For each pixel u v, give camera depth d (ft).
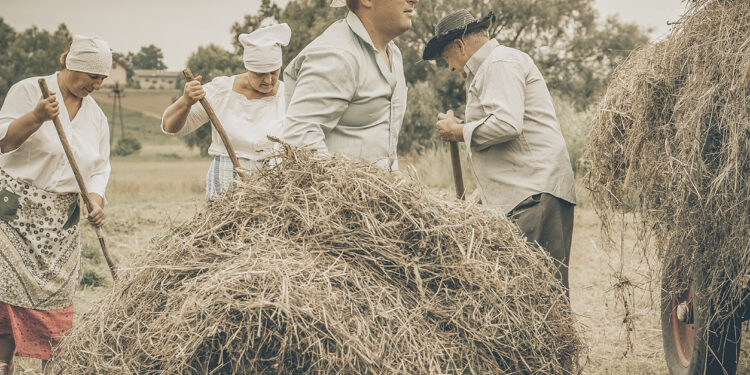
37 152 11.59
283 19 85.35
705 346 10.52
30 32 142.41
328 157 8.63
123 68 323.78
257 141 13.61
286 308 6.79
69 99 11.89
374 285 7.59
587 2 96.37
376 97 9.70
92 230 28.50
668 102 10.28
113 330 7.81
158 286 7.91
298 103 9.25
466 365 7.72
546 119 11.81
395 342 7.20
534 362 8.34
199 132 100.22
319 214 7.99
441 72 77.10
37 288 11.73
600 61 98.68
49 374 8.32
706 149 9.32
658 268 11.56
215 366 7.15
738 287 9.40
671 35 10.53
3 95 138.41
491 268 8.36
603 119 12.01
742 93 8.59
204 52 91.25
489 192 12.08
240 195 8.50
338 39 9.45
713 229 9.40
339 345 6.88
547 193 11.53
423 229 8.09
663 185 10.41
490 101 11.53
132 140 207.92
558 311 9.00
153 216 32.42
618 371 13.12
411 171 8.94
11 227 11.57
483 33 12.12
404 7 9.47
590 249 22.04
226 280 7.15
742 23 9.07
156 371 7.18
